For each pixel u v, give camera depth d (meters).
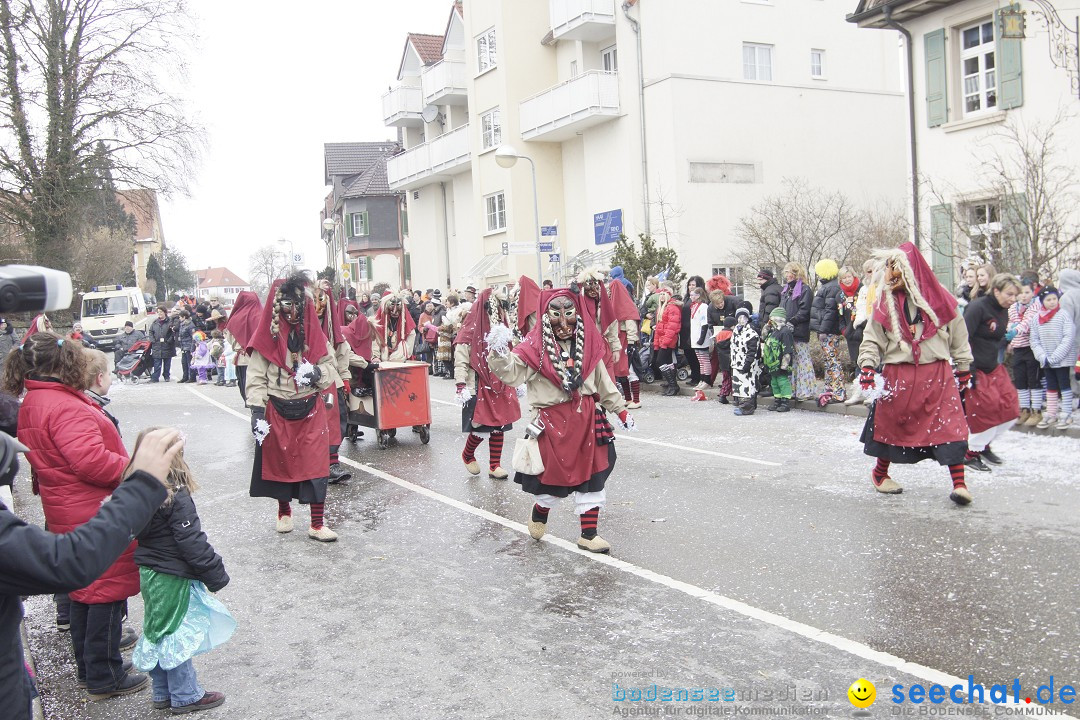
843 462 8.66
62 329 35.19
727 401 13.45
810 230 21.34
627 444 10.42
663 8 22.36
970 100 16.47
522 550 6.41
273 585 5.99
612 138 24.16
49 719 4.24
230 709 4.21
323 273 8.38
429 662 4.57
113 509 2.36
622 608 5.14
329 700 4.22
